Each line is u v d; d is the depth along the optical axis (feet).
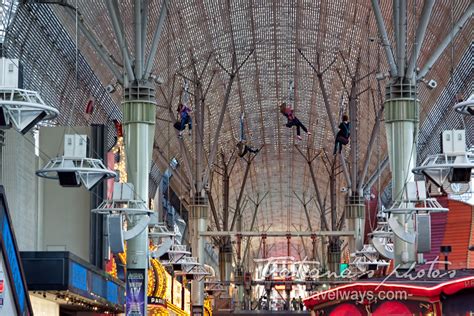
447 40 114.21
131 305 108.88
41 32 122.72
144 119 113.70
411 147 113.09
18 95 64.39
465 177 80.84
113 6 111.45
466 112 75.00
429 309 59.21
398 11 113.09
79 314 133.18
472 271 64.39
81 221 126.21
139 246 110.52
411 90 114.01
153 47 114.93
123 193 99.55
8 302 69.72
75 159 80.48
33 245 118.01
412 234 100.01
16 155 107.45
